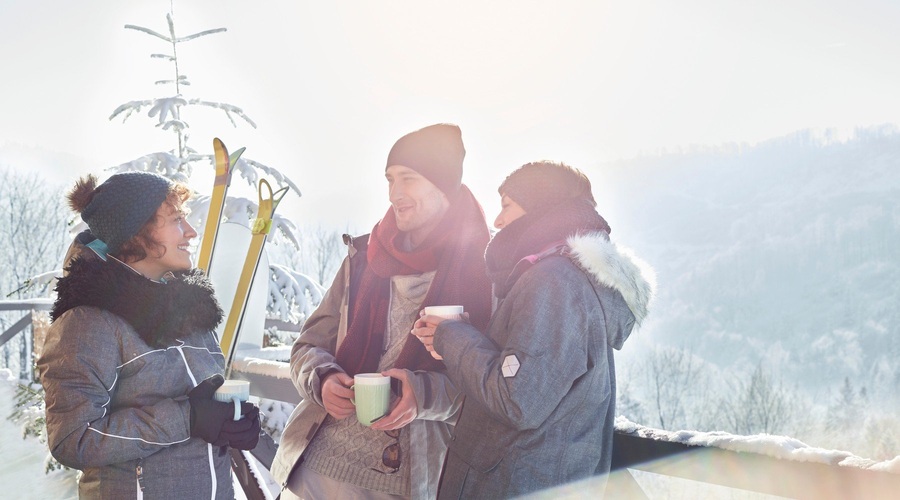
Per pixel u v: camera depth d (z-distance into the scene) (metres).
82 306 1.59
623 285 1.60
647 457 1.76
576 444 1.60
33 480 4.40
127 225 1.66
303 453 2.10
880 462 1.41
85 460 1.51
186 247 1.79
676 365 45.88
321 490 2.06
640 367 46.38
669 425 45.44
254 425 1.70
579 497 1.59
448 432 2.02
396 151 2.10
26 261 34.06
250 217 5.41
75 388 1.53
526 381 1.52
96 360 1.55
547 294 1.57
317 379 2.03
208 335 1.86
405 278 2.10
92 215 1.67
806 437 47.31
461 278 2.04
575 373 1.56
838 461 1.45
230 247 3.78
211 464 1.69
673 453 1.71
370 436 2.01
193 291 1.72
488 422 1.64
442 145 2.09
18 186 34.81
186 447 1.65
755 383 48.12
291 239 6.12
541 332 1.54
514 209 1.77
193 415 1.62
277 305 6.08
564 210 1.72
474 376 1.59
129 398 1.62
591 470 1.63
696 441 1.67
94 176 1.80
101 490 1.59
